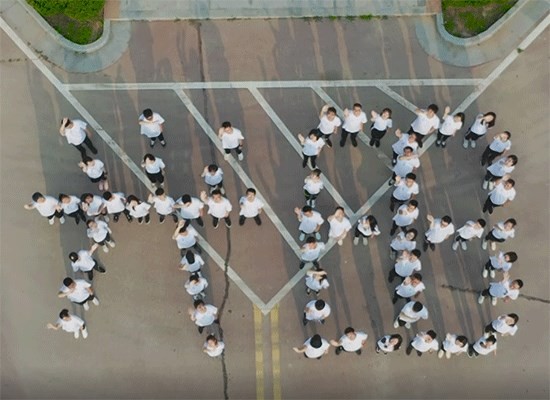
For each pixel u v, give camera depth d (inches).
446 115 420.8
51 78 471.5
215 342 386.0
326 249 442.3
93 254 443.2
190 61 474.3
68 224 450.3
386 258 439.8
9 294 438.3
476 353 421.1
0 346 430.6
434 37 475.8
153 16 479.5
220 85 470.0
